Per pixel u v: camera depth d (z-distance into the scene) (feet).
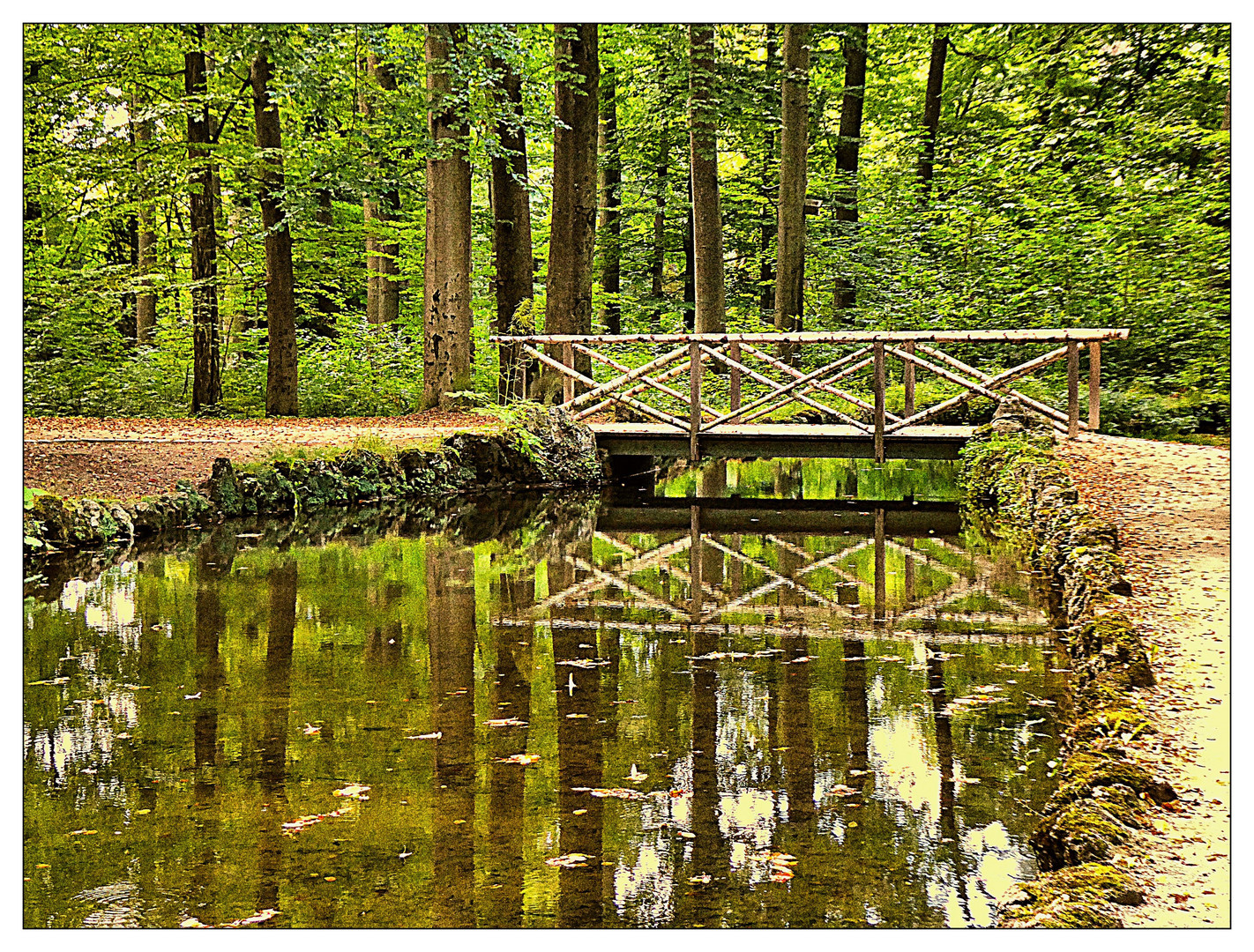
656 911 9.36
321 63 42.52
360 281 63.72
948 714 14.58
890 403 42.70
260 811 11.69
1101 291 43.50
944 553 27.04
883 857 10.41
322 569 25.46
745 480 44.29
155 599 22.11
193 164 44.11
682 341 39.37
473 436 39.34
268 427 41.24
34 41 43.50
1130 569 18.86
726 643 18.67
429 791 12.19
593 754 13.33
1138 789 10.40
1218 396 37.78
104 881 10.04
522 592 22.97
